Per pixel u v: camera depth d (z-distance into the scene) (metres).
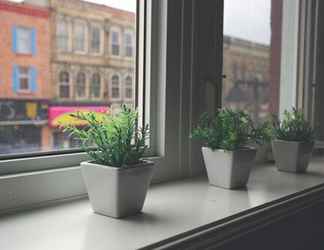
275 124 1.37
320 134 1.81
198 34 1.18
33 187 0.82
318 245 1.24
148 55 1.09
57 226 0.72
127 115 0.82
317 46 1.79
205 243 0.75
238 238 0.85
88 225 0.73
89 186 0.80
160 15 1.10
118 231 0.71
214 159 1.06
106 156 0.79
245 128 1.08
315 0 1.77
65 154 0.92
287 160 1.31
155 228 0.73
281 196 0.99
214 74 1.25
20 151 0.86
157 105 1.12
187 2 1.14
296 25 1.75
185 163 1.17
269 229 0.97
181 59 1.14
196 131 1.09
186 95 1.16
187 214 0.82
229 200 0.94
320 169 1.39
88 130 0.83
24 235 0.68
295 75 1.76
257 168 1.39
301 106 1.76
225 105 1.41
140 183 0.79
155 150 1.12
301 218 1.11
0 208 0.77
